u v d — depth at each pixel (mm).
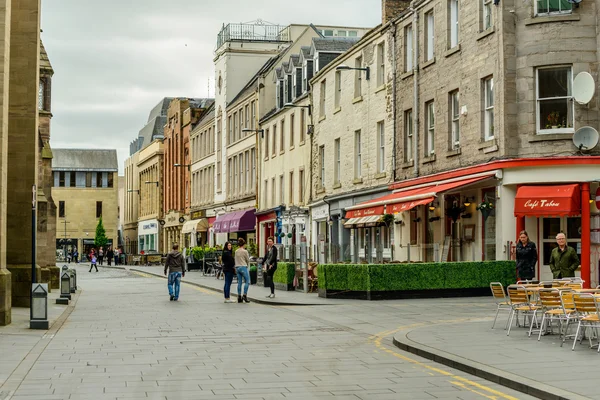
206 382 11125
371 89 37688
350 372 11922
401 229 34156
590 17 25672
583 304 13031
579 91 25234
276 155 53906
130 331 17766
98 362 13109
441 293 25875
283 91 53781
